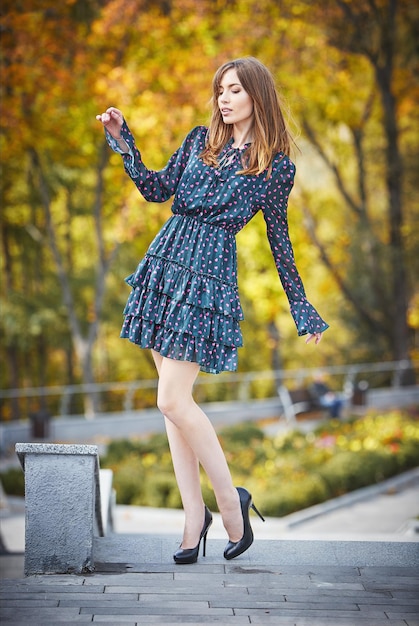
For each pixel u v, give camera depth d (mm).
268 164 3334
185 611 3043
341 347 26156
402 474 13531
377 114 25141
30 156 21766
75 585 3316
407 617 3014
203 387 27312
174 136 19422
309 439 15156
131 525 10805
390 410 19609
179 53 19844
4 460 14469
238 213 3334
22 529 10258
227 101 3344
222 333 3320
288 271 3453
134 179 3393
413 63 23719
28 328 24875
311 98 22359
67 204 25859
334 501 11922
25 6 19312
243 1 20703
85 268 26953
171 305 3301
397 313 24156
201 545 3801
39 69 19141
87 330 26328
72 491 3504
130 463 12875
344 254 25625
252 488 11672
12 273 27859
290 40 21250
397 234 24141
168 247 3365
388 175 24094
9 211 25172
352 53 22828
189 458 3574
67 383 30469
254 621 2955
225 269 3344
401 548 3771
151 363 30250
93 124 20250
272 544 3801
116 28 19641
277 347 24766
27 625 2887
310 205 26391
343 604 3135
